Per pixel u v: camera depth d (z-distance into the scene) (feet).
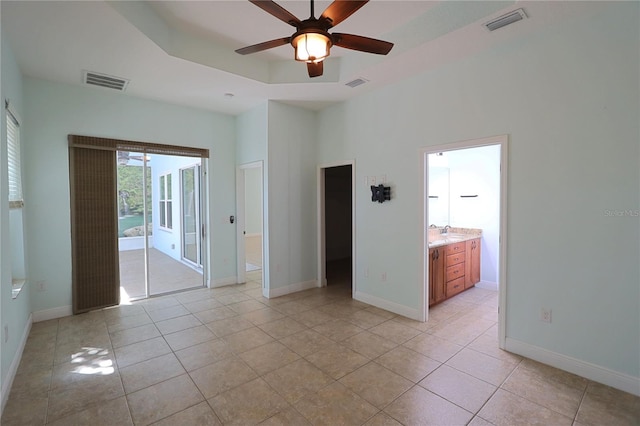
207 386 7.82
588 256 7.97
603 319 7.79
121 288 16.08
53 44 9.07
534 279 8.88
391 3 8.69
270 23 9.63
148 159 14.94
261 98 14.17
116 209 13.42
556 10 7.61
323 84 12.37
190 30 10.03
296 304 13.83
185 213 20.27
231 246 17.13
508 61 9.17
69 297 12.46
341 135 14.79
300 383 7.93
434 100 11.03
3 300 7.40
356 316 12.39
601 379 7.82
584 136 7.93
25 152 11.39
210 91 13.16
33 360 9.03
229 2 8.58
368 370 8.50
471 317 12.23
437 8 8.87
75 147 12.34
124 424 6.53
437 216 17.61
